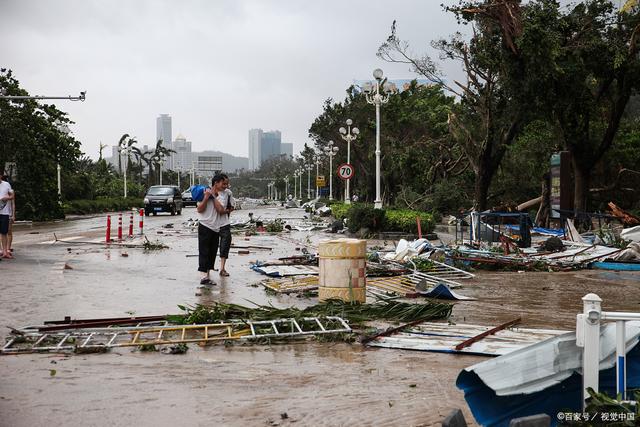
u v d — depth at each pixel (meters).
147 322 7.88
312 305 9.54
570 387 4.03
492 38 27.62
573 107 28.11
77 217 44.91
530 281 12.87
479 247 17.81
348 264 9.43
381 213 25.34
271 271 13.03
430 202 37.81
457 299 10.29
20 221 34.91
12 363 6.09
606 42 26.64
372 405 4.89
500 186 40.25
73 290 10.72
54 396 5.05
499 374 3.86
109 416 4.59
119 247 19.39
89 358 6.32
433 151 42.94
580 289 11.69
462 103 33.50
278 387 5.36
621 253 15.80
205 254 11.59
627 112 39.94
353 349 6.78
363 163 56.06
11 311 8.74
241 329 7.52
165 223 34.72
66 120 38.72
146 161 112.19
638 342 4.13
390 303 8.83
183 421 4.50
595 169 36.06
